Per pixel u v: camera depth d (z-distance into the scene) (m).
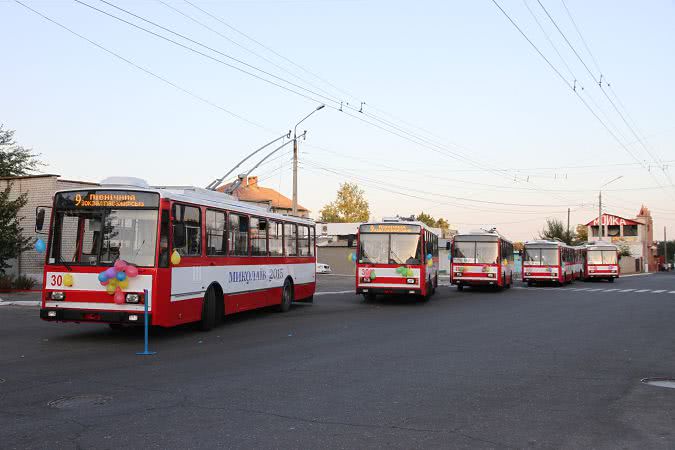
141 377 8.36
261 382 8.10
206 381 8.13
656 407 6.97
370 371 8.98
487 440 5.65
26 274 27.34
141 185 12.88
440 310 20.06
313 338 12.66
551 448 5.44
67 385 7.81
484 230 32.44
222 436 5.67
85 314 11.38
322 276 51.00
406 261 22.20
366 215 74.38
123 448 5.30
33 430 5.80
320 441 5.56
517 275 64.62
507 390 7.80
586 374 8.96
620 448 5.45
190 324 14.90
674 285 41.41
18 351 10.58
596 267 48.72
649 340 12.87
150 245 11.39
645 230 96.50
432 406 6.91
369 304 22.19
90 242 11.58
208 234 13.51
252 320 16.25
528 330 14.55
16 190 28.94
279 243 18.28
